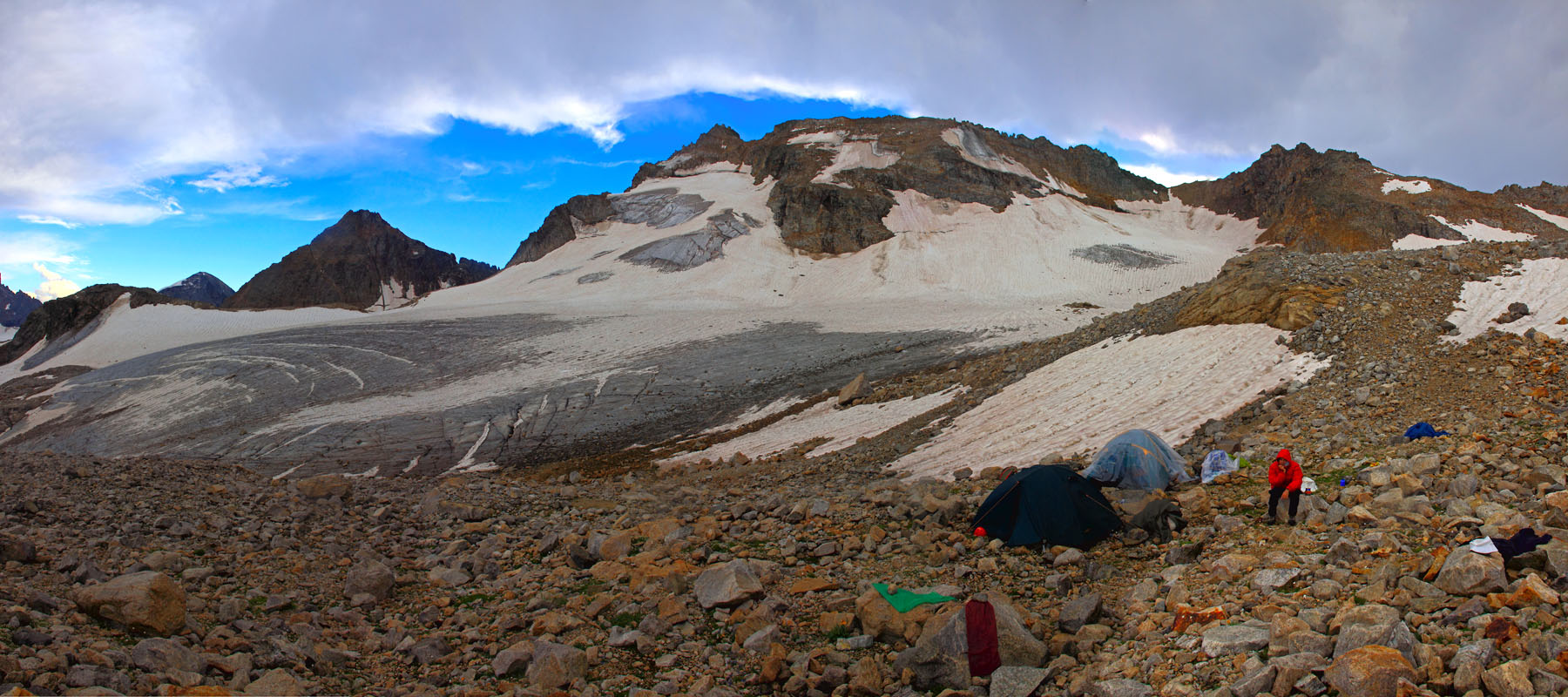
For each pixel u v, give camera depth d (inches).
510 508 626.5
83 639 232.4
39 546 358.0
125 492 521.7
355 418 1558.8
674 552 433.4
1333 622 227.9
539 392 1665.8
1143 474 485.4
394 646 303.1
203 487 577.6
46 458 662.5
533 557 451.8
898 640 290.0
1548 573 231.1
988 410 869.2
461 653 293.0
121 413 1918.1
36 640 219.6
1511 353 598.5
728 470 861.2
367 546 452.4
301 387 1942.7
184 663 231.3
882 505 517.7
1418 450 442.3
